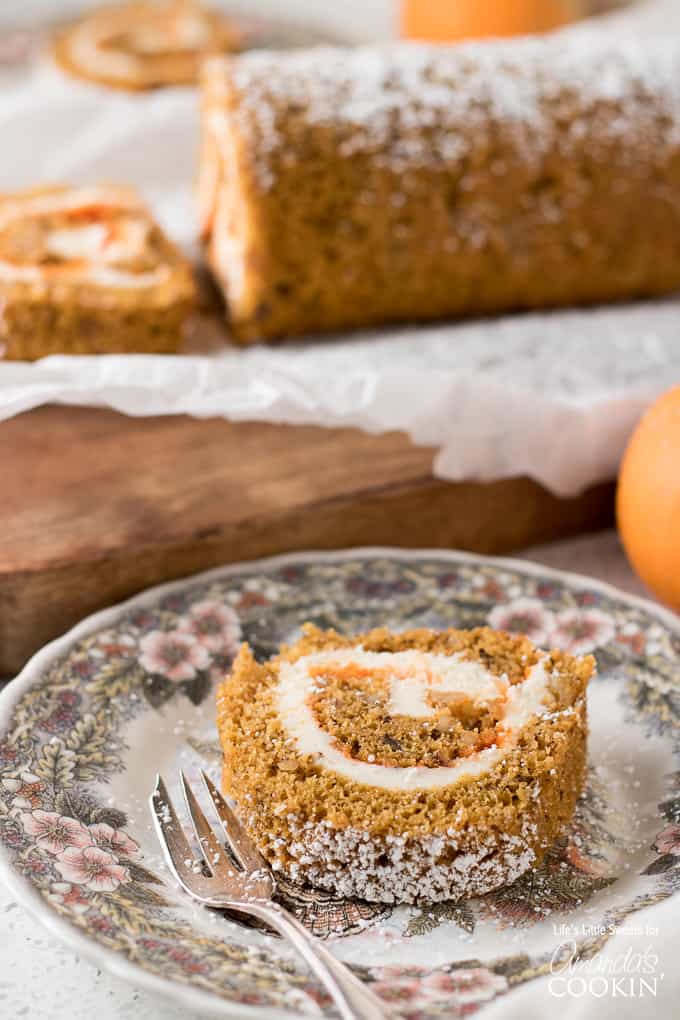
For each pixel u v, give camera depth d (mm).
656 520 695
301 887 624
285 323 836
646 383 792
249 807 626
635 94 874
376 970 602
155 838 633
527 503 755
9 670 705
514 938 613
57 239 833
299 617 696
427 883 619
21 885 602
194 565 714
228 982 587
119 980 609
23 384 719
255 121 828
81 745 652
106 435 757
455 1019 579
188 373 728
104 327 798
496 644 664
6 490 725
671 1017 565
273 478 739
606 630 692
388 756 630
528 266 857
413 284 846
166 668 677
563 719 638
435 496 741
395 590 705
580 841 639
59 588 697
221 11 1166
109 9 1154
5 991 606
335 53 871
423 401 739
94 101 1000
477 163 846
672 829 640
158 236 842
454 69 865
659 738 665
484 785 624
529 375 800
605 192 861
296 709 643
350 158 832
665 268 879
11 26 1138
